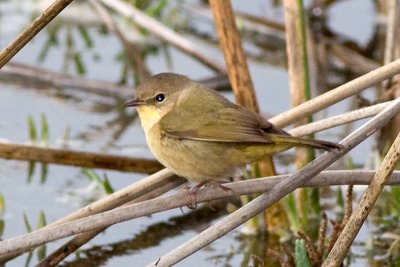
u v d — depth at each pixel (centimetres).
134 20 1636
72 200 1281
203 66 1666
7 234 1192
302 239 1059
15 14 1831
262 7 1825
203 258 1155
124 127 1499
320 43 1677
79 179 1345
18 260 1138
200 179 943
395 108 913
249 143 896
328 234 1174
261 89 1598
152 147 956
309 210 1223
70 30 1809
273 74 1656
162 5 1705
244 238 1202
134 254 1177
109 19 1628
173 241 1212
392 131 1375
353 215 916
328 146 862
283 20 1773
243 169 1024
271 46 1731
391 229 1206
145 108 996
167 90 983
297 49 1165
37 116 1518
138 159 1243
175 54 1725
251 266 1073
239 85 1148
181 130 925
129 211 889
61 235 882
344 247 918
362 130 902
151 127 970
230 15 1137
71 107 1559
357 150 1410
